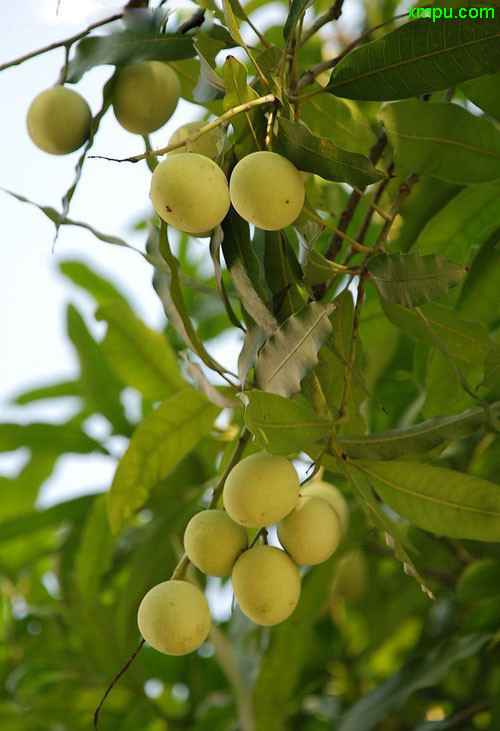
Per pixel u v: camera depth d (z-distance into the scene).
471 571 0.85
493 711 0.80
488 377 0.65
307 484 0.75
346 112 0.77
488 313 0.76
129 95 0.72
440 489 0.65
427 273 0.63
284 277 0.66
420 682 0.83
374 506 0.64
